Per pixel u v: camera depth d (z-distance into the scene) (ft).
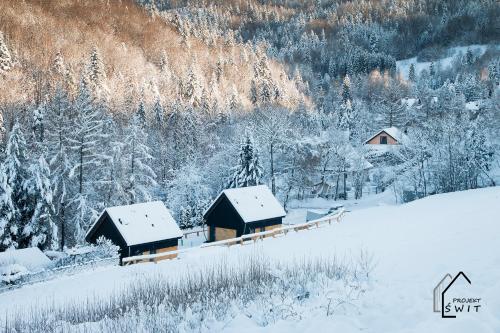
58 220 153.07
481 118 244.01
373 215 133.28
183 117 284.00
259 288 40.63
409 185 223.71
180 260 86.84
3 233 132.46
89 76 328.70
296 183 233.96
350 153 248.11
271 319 33.22
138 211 124.57
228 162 217.15
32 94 271.49
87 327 36.99
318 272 45.09
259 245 96.17
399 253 56.24
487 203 110.93
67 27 479.82
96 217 147.13
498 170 230.48
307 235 103.81
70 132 154.92
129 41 542.98
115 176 161.99
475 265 40.57
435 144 206.80
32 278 94.94
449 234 65.87
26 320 47.91
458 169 198.59
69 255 109.70
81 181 153.48
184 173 199.62
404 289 35.96
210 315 35.14
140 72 429.79
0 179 133.08
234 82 487.61
